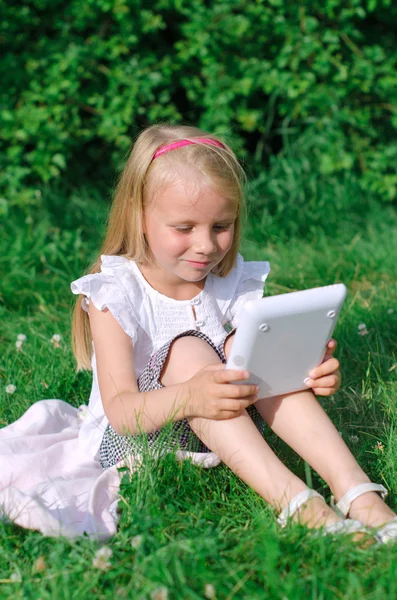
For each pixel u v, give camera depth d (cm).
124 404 215
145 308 236
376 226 504
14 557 186
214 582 166
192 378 207
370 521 192
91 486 222
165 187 217
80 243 446
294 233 488
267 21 508
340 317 347
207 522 194
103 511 208
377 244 469
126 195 235
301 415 212
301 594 163
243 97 529
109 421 223
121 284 233
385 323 343
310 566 175
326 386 214
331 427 211
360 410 272
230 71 512
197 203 214
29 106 486
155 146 226
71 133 507
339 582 170
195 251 218
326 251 454
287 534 183
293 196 504
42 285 410
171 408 207
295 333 199
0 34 501
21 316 377
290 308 194
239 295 253
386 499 219
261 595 162
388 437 244
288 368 207
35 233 451
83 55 491
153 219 224
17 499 202
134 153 232
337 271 427
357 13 517
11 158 484
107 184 544
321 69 508
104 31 510
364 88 520
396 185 531
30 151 518
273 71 508
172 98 554
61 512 208
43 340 338
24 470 232
